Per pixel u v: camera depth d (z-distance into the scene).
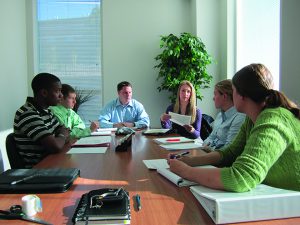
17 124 2.13
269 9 3.32
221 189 1.05
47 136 2.03
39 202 1.01
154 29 4.61
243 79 1.22
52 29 4.68
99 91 4.73
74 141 2.42
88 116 4.71
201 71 4.09
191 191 1.16
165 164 1.56
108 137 2.54
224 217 0.90
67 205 1.06
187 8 4.63
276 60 3.11
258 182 1.02
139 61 4.62
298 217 0.94
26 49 4.53
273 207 0.93
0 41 3.55
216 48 4.38
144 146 2.17
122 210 0.95
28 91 4.59
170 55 4.04
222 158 1.54
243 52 4.09
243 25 4.08
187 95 3.37
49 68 4.72
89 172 1.50
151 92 4.66
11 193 1.18
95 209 0.96
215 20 4.36
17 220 0.94
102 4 4.55
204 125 3.42
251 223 0.91
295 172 1.10
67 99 3.17
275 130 1.06
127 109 3.72
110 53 4.59
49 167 1.61
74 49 4.72
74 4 4.66
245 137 1.56
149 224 0.91
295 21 2.32
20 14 4.29
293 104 1.19
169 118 3.15
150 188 1.24
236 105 1.29
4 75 3.65
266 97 1.19
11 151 2.12
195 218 0.95
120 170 1.53
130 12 4.58
